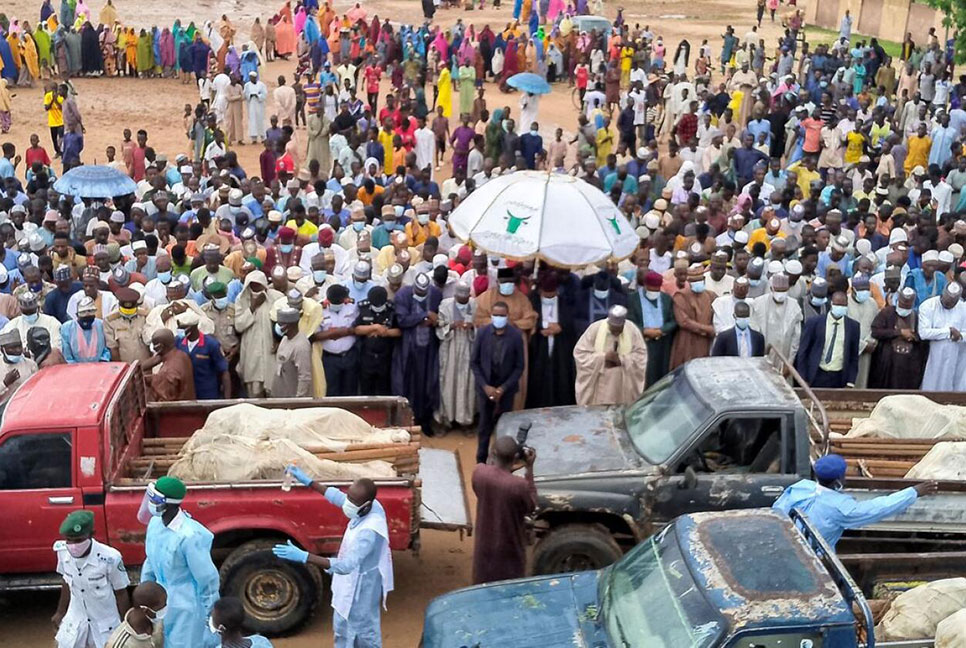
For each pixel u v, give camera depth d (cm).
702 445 934
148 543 758
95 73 3538
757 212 1886
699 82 3186
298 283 1316
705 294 1273
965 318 1243
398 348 1259
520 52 3550
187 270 1371
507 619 749
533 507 857
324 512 890
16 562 882
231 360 1242
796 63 4078
